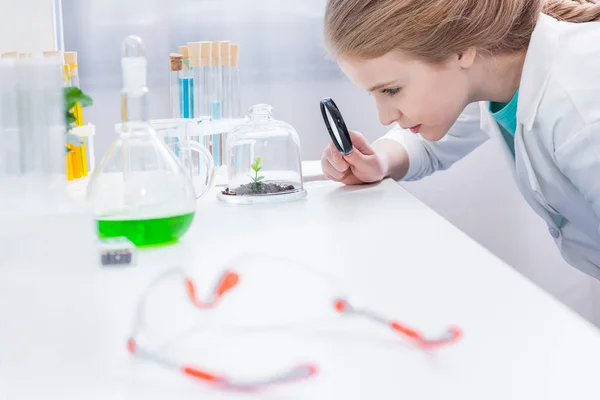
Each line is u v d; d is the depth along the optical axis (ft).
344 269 2.19
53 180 1.41
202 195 3.48
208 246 2.52
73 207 1.39
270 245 2.51
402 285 2.01
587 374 1.39
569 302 6.95
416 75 3.47
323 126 6.37
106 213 2.40
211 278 2.11
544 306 1.80
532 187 3.52
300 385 1.38
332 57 3.64
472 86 3.64
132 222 2.41
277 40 6.12
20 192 1.38
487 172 6.65
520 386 1.35
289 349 1.57
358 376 1.41
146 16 5.81
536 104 3.23
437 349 1.54
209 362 1.50
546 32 3.26
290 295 1.95
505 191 6.70
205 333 1.68
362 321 1.74
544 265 6.86
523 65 3.44
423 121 3.66
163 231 2.46
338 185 3.81
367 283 2.04
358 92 6.37
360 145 3.76
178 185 2.47
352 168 3.71
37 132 1.42
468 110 4.49
